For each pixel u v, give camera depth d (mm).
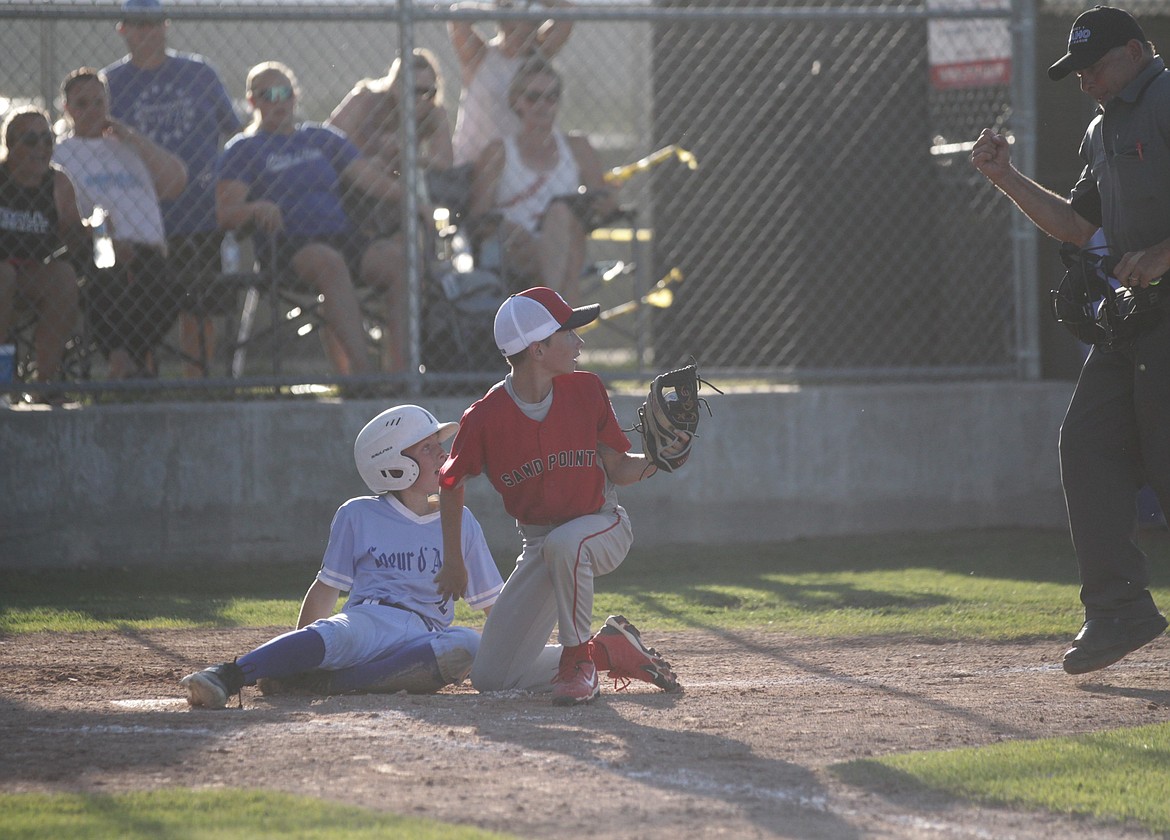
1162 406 16250
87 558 26531
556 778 12117
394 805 11273
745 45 38375
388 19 27672
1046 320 34125
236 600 23578
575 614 15500
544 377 15594
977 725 14352
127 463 26688
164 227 29422
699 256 39750
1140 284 15820
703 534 29531
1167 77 16188
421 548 17141
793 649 19453
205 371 29109
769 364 38688
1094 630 16719
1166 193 16047
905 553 28188
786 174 37938
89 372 27922
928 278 35031
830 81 37062
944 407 30828
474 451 15570
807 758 12883
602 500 16125
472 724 14320
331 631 16109
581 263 30891
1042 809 11227
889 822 10859
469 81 32062
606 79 48875
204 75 30375
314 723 14328
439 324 28766
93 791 11688
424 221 29188
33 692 16516
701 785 11883
